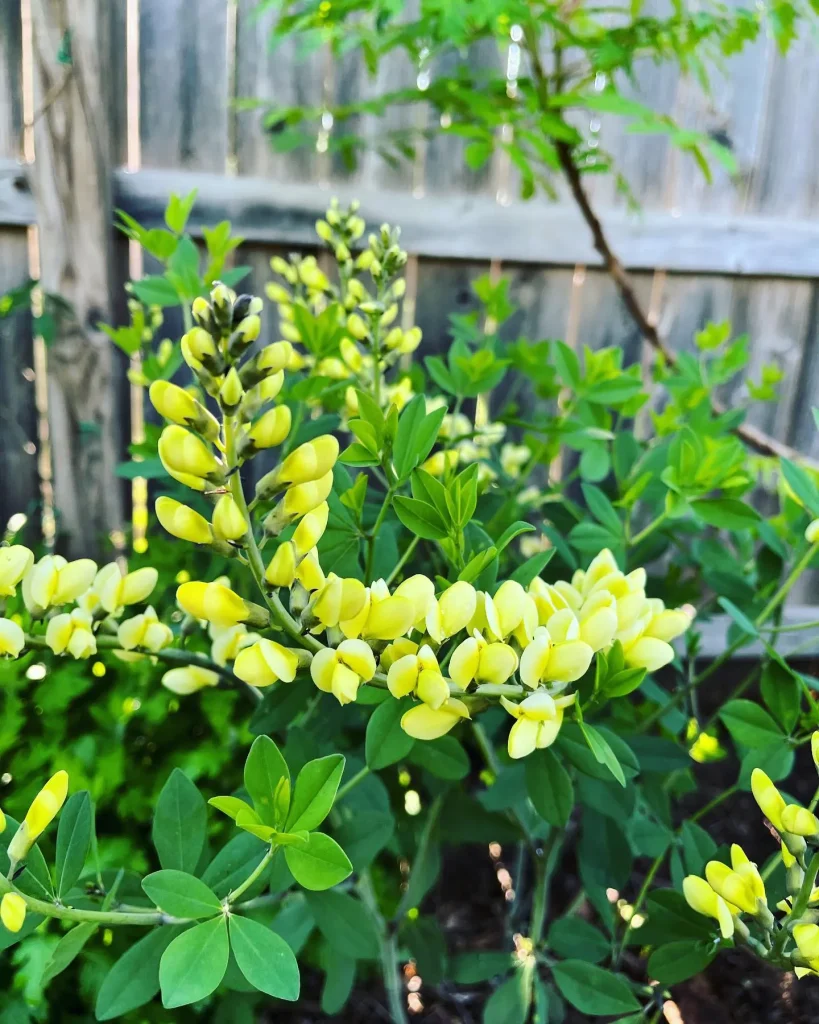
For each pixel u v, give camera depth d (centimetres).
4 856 37
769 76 125
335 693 32
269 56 112
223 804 33
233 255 117
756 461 111
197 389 71
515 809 66
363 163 118
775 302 135
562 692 42
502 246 123
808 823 36
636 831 62
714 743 75
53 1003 66
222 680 52
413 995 85
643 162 125
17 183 107
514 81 92
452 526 40
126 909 41
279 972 33
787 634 139
